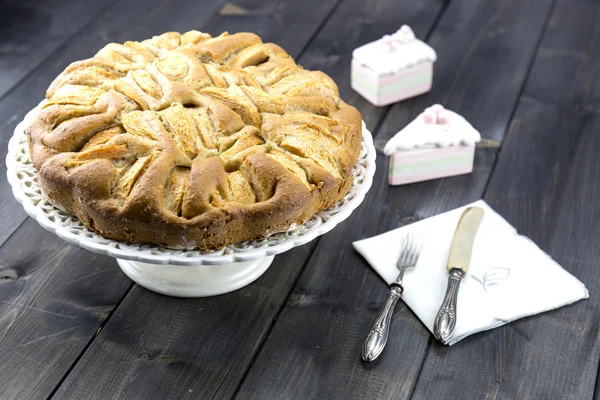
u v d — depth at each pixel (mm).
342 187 948
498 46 1321
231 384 904
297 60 1274
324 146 954
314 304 974
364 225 1060
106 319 951
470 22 1361
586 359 933
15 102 1183
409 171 1110
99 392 893
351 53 1293
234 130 946
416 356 930
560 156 1157
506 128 1194
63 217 924
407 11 1374
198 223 883
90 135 936
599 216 1079
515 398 902
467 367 922
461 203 1095
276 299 977
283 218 907
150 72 983
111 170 900
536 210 1085
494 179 1126
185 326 948
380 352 921
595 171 1138
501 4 1396
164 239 892
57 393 891
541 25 1359
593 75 1277
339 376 913
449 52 1309
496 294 976
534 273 997
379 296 983
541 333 953
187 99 963
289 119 958
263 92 980
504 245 1023
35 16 1318
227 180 912
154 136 920
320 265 1012
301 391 900
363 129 1033
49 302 963
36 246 1017
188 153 920
